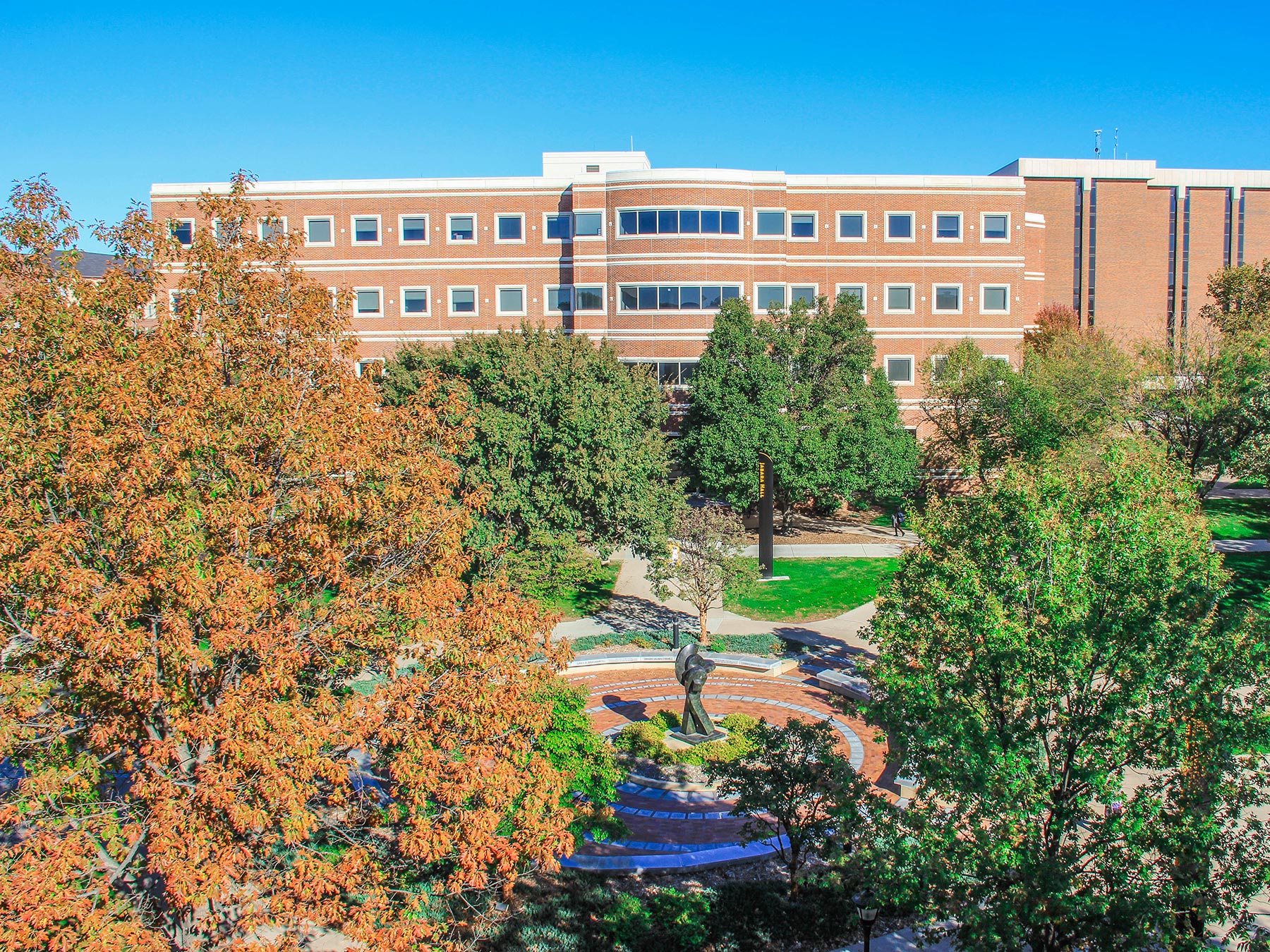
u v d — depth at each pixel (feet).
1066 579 41.75
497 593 44.14
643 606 120.78
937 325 178.81
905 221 177.58
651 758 74.90
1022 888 35.17
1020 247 178.70
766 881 55.42
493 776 38.45
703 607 104.94
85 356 41.81
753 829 56.49
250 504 39.47
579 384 108.06
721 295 168.76
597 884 54.75
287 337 48.75
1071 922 35.40
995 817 38.65
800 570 133.80
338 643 40.16
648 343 169.17
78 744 39.83
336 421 43.55
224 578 36.04
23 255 47.14
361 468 42.45
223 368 46.60
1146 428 119.24
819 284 177.27
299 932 47.37
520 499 103.86
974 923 35.50
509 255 178.09
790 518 165.68
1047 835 40.22
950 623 46.70
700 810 66.95
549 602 114.83
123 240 50.55
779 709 87.25
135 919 33.83
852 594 122.62
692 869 56.95
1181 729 38.29
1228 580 49.83
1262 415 106.52
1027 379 131.13
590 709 87.81
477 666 41.16
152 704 35.58
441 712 39.50
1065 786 40.96
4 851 34.04
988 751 39.45
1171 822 36.60
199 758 37.65
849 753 76.02
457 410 58.34
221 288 49.96
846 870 42.88
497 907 50.67
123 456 36.63
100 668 34.30
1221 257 219.82
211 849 33.60
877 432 142.82
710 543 103.86
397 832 45.50
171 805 32.17
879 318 178.29
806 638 106.63
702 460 142.82
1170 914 34.30
